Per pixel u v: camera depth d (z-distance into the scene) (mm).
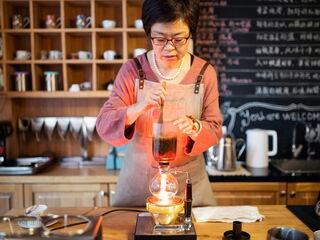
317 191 2227
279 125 2732
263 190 2229
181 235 1006
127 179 1478
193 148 1287
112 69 2660
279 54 2674
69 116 2719
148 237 1003
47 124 2676
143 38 2615
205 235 1108
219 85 2701
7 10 2447
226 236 1057
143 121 1386
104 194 2291
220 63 2680
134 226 1177
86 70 2672
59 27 2506
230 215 1261
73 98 2699
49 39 2629
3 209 2293
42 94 2439
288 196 2232
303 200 2234
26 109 2719
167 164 1130
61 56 2482
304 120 2723
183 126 1193
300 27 2648
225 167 2342
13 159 2539
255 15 2641
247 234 1069
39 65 2525
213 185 2234
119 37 2633
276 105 2715
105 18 2621
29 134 2725
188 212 1072
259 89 2703
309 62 2680
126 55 2420
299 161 2662
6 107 2564
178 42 1211
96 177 2281
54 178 2277
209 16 2639
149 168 1432
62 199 2293
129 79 1403
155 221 1062
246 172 2312
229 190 2236
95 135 2713
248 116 2725
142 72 1403
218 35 2652
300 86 2697
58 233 866
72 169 2457
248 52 2670
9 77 2475
